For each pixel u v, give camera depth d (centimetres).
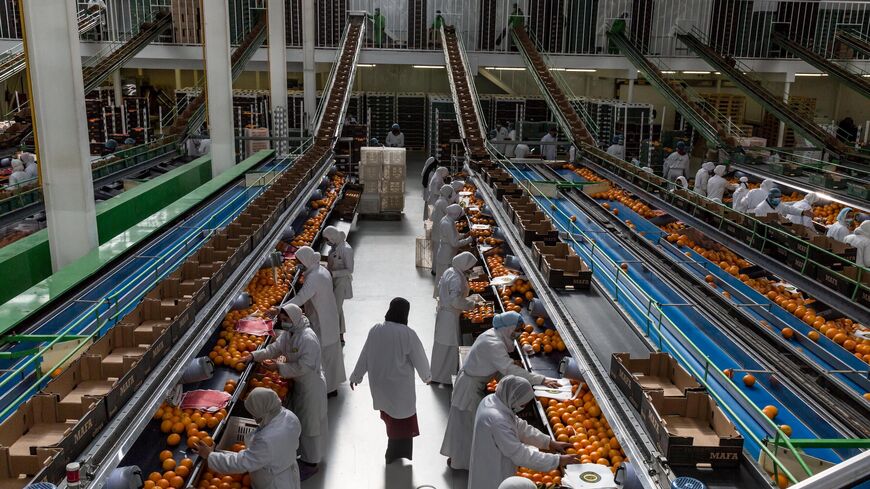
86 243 1009
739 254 1074
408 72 3612
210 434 609
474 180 1667
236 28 3069
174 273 759
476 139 2138
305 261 856
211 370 687
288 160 1903
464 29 3080
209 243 887
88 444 438
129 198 1296
